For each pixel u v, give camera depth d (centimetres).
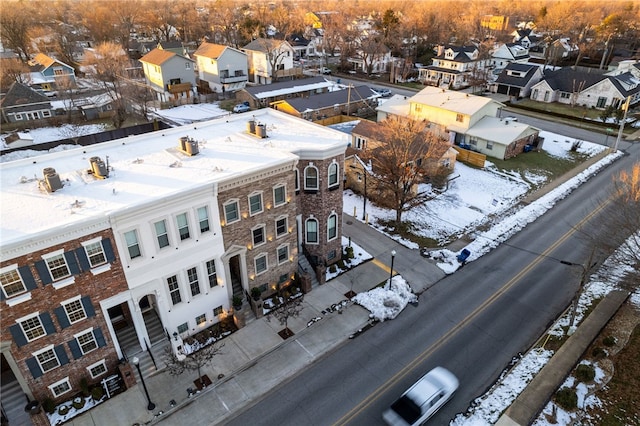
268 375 2347
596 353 2420
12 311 1850
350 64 10781
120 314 2530
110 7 14850
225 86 8369
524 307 2870
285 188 2712
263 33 11894
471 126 5597
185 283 2423
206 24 14112
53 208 2048
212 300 2608
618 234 2859
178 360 2370
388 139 3741
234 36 12475
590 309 2822
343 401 2189
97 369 2253
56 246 1889
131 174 2425
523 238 3703
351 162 4434
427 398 2103
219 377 2325
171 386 2267
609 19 11281
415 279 3162
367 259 3372
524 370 2369
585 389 2228
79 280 2006
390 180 3653
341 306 2855
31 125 6319
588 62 10844
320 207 3003
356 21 14950
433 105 5859
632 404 2131
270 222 2728
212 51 8319
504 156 5312
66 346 2077
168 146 2869
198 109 7294
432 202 4297
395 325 2717
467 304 2905
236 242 2588
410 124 4084
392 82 9562
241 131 3170
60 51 10481
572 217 4019
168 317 2430
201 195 2281
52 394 2117
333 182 3005
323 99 6756
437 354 2489
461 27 13200
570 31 12362
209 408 2155
